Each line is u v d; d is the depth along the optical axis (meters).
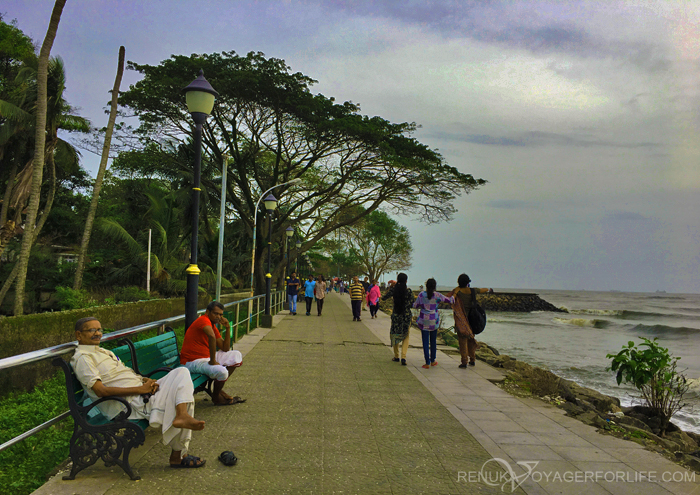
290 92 22.88
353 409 6.03
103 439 3.68
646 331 40.00
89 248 25.06
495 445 4.84
